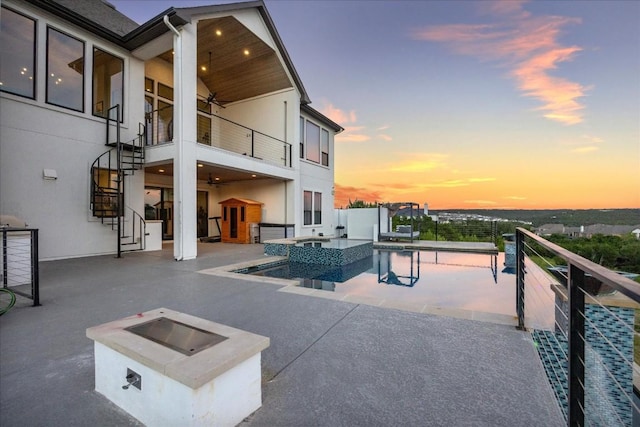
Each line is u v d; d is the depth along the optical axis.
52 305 3.66
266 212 12.40
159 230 9.31
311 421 1.61
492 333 2.77
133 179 8.68
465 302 4.54
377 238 12.95
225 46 10.26
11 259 4.75
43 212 6.94
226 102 13.14
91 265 6.43
